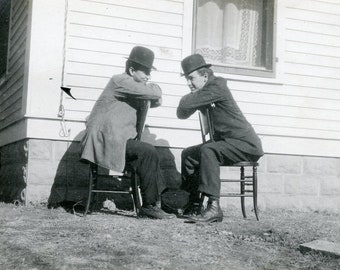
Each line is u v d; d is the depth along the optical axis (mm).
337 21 7547
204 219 4816
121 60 6406
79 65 6207
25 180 5957
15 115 6797
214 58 7145
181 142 6586
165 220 4906
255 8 7363
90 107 6203
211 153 4973
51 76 6039
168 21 6691
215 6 7223
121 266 3068
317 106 7344
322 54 7434
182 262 3242
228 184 6770
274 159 7035
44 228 4230
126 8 6492
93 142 5074
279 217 5945
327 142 7332
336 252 3518
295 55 7289
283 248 3818
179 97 6652
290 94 7219
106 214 5422
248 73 7035
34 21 6016
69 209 5660
